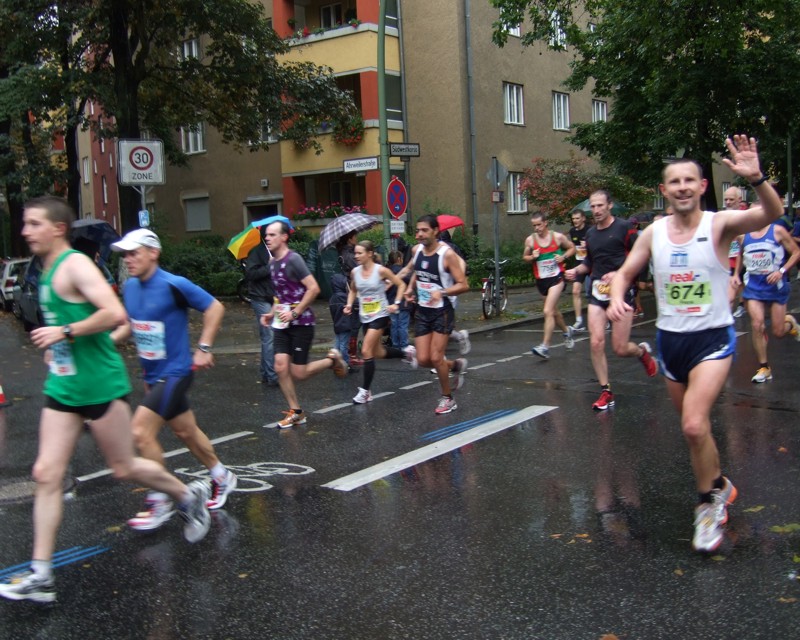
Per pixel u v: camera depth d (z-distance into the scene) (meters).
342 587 4.09
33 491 5.91
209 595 4.05
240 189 30.06
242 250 10.91
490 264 22.47
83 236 16.53
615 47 21.50
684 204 4.26
